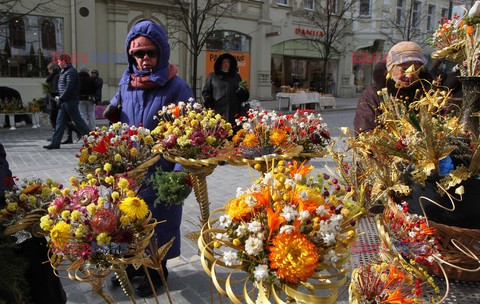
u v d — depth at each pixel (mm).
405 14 24578
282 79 21109
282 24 19891
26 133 10227
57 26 13578
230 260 1150
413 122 1666
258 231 1156
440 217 1523
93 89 9836
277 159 2109
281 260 1081
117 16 14562
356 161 1644
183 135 2076
